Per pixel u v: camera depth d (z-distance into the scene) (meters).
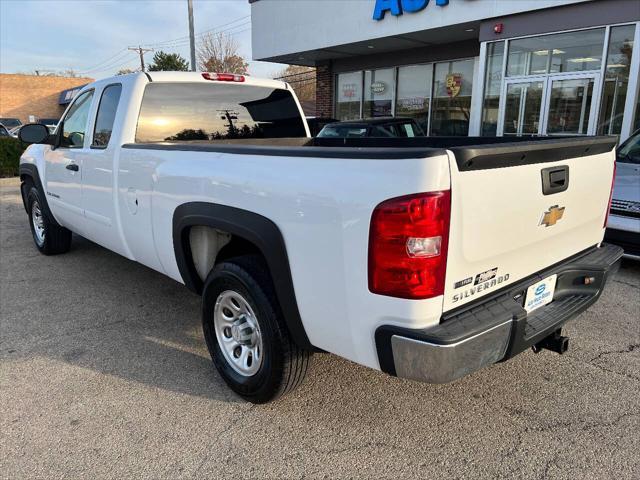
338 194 2.10
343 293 2.16
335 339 2.30
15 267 5.50
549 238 2.57
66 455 2.49
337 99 16.81
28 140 4.77
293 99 4.88
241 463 2.44
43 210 5.56
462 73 13.23
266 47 15.67
